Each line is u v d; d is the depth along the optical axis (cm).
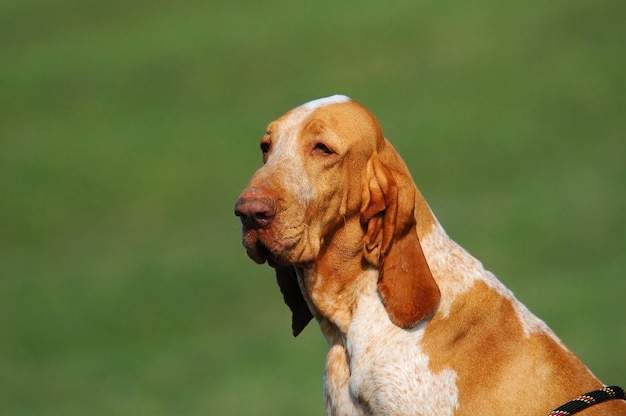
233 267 2028
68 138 2948
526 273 1881
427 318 533
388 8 3694
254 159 2723
